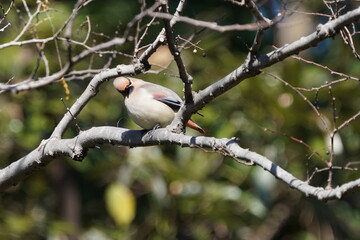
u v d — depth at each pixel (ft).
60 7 45.75
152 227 48.57
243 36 53.57
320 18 51.31
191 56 46.68
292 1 33.53
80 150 26.73
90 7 49.24
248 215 48.29
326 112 45.29
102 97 48.98
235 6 53.36
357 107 45.88
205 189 46.44
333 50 48.47
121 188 44.21
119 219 43.57
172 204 46.88
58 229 47.62
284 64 45.47
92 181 53.72
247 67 23.63
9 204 51.24
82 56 21.44
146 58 25.31
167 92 30.19
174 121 25.41
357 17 21.42
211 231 49.96
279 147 45.91
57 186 52.01
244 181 47.47
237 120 46.57
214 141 22.79
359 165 45.80
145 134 25.66
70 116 27.58
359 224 50.39
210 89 24.54
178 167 47.03
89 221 52.49
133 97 30.07
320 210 49.29
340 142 44.45
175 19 24.59
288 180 20.99
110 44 21.20
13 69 46.70
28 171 27.84
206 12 52.75
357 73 46.32
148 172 45.88
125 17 49.88
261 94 45.68
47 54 45.14
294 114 44.98
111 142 26.40
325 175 45.57
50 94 48.06
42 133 48.93
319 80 46.60
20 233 47.55
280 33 53.26
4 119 47.70
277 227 49.26
